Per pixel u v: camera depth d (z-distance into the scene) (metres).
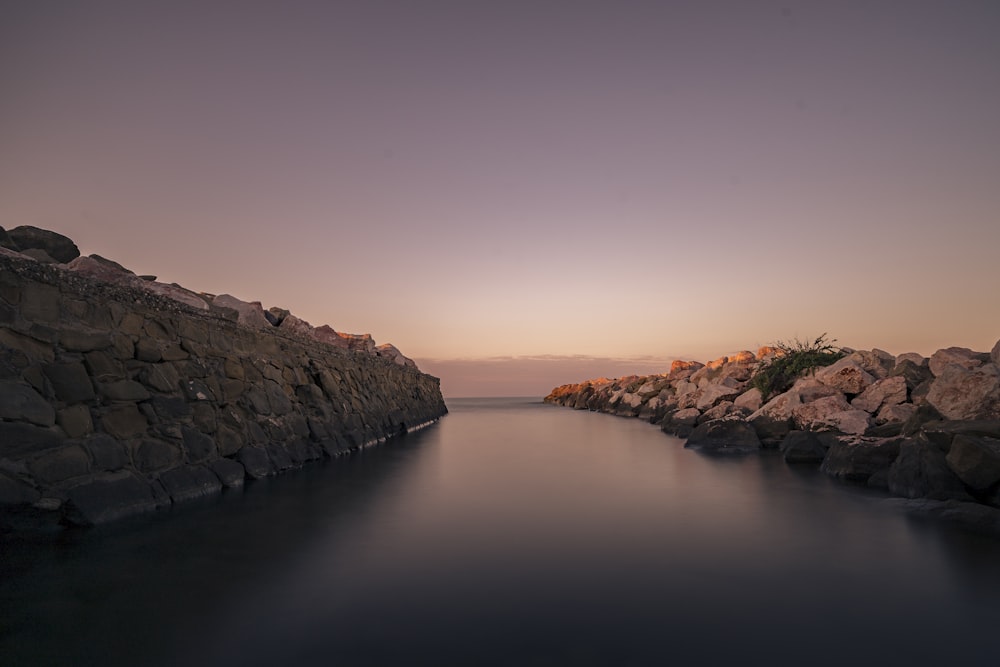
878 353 20.53
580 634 3.81
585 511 7.92
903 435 11.09
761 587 4.79
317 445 13.49
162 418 8.24
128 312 8.12
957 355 15.81
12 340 6.20
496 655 3.49
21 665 3.30
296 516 7.30
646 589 4.72
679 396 33.50
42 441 6.12
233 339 11.25
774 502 8.65
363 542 6.17
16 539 5.76
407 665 3.35
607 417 39.56
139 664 3.33
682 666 3.35
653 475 11.49
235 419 10.34
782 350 24.27
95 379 7.20
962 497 7.97
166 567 5.12
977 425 8.45
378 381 22.56
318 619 4.03
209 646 3.57
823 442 14.19
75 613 4.06
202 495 8.46
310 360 15.25
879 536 6.51
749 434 16.70
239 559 5.42
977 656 3.51
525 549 5.96
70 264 8.91
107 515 6.55
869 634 3.83
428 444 18.39
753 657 3.48
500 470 12.16
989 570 5.24
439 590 4.67
